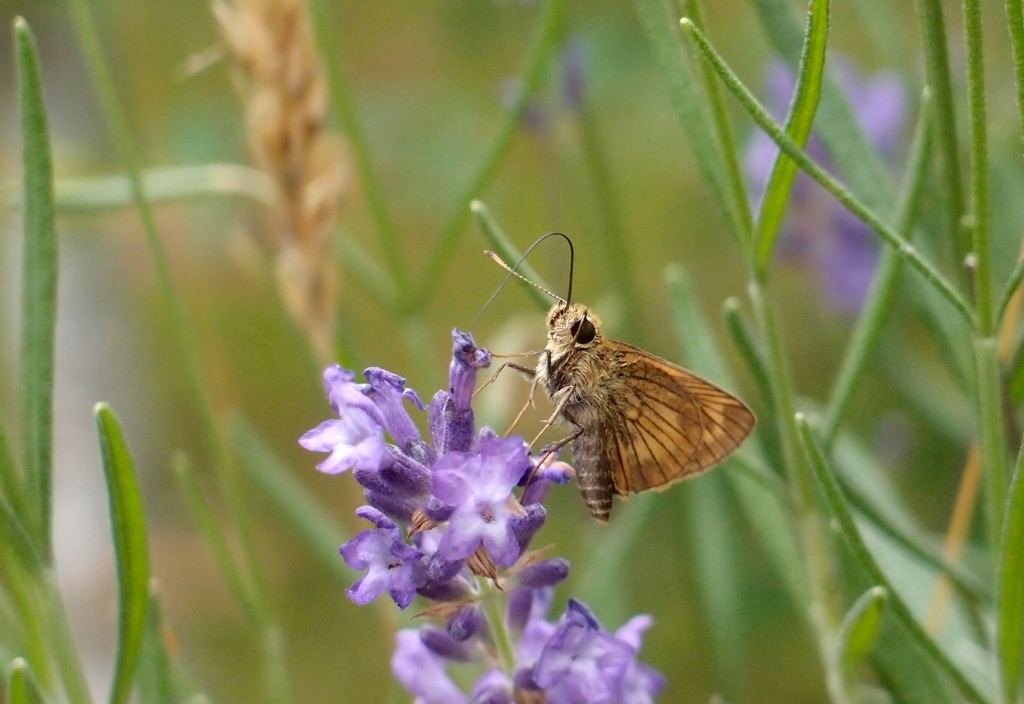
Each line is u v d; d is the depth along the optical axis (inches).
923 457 24.1
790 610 24.0
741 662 23.0
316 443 20.5
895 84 23.4
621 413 21.6
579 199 24.1
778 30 21.5
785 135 20.4
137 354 29.0
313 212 22.4
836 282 24.0
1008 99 24.0
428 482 20.7
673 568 24.1
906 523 22.2
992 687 21.4
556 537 24.2
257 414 27.1
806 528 21.3
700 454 21.6
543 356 21.5
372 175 22.8
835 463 21.5
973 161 20.5
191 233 26.7
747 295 26.8
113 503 20.6
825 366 25.0
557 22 22.2
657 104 24.9
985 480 20.8
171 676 21.7
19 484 20.9
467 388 20.8
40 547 20.9
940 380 24.1
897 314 23.5
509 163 27.1
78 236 31.5
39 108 20.9
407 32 27.8
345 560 20.4
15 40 20.9
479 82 26.1
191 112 25.0
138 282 28.7
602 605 22.4
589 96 23.7
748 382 26.1
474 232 27.7
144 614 20.7
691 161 26.9
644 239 27.3
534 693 20.8
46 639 21.0
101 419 20.5
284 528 25.4
